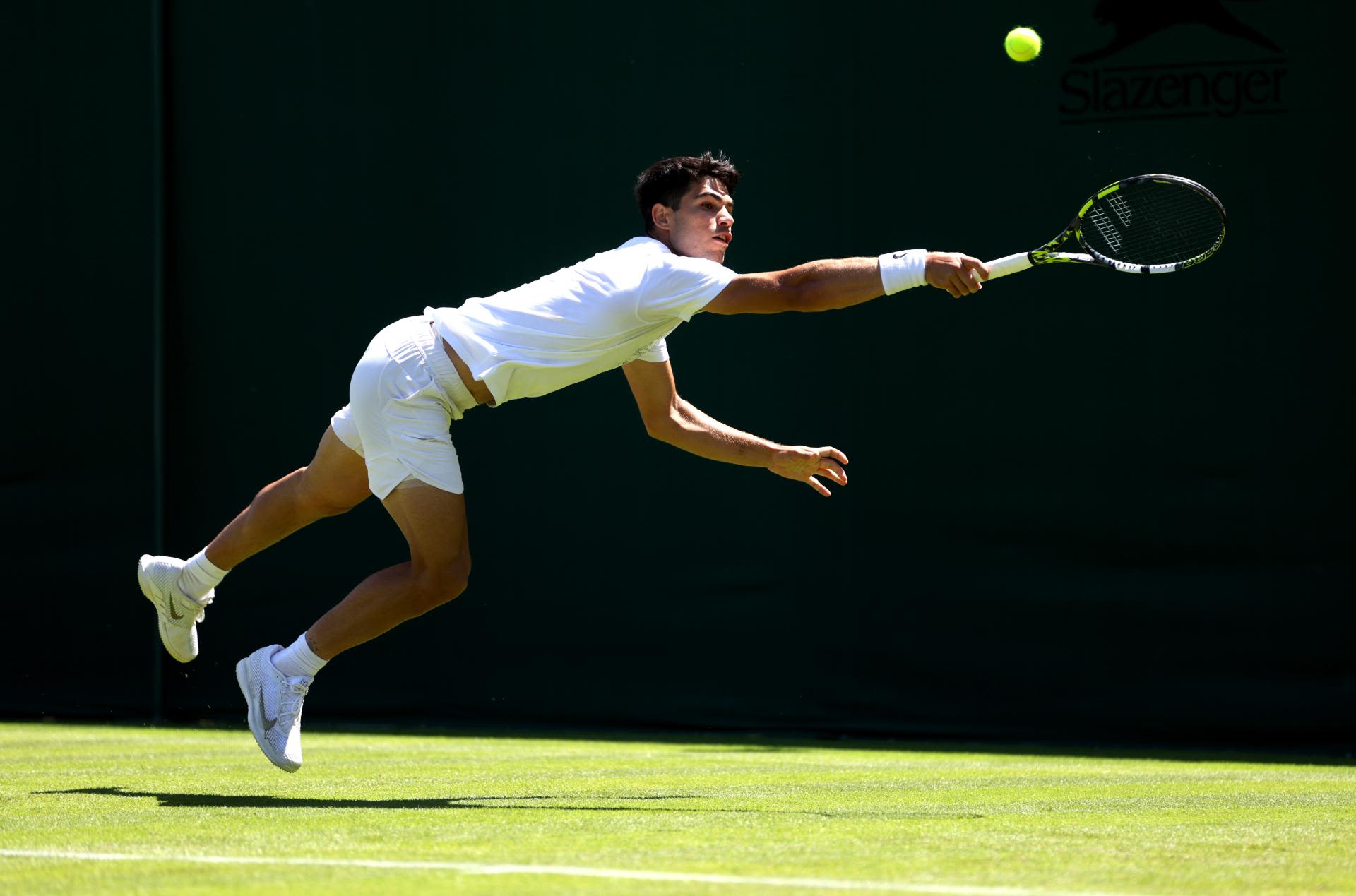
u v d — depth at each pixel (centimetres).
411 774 1490
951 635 2117
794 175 2211
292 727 1203
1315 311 1995
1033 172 2112
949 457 2130
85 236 2467
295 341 2412
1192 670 2020
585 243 2298
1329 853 905
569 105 2312
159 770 1500
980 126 2133
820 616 2177
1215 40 2041
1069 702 2062
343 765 1606
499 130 2341
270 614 2383
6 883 770
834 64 2197
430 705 2331
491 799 1213
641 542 2256
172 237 2462
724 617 2219
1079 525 2073
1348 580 1967
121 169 2458
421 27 2375
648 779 1457
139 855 864
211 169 2453
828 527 2181
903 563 2144
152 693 2395
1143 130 2067
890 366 2161
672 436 1294
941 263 1151
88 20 2480
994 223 2125
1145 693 2034
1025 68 2119
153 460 2419
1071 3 2103
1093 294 2078
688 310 1164
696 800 1222
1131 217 1927
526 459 2311
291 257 2420
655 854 870
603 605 2267
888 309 2164
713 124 2248
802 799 1247
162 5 2448
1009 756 1883
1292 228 2006
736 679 2208
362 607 1196
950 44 2148
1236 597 2009
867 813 1126
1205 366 2033
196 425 2442
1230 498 2017
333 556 2359
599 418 2284
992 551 2109
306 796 1227
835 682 2162
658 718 2233
